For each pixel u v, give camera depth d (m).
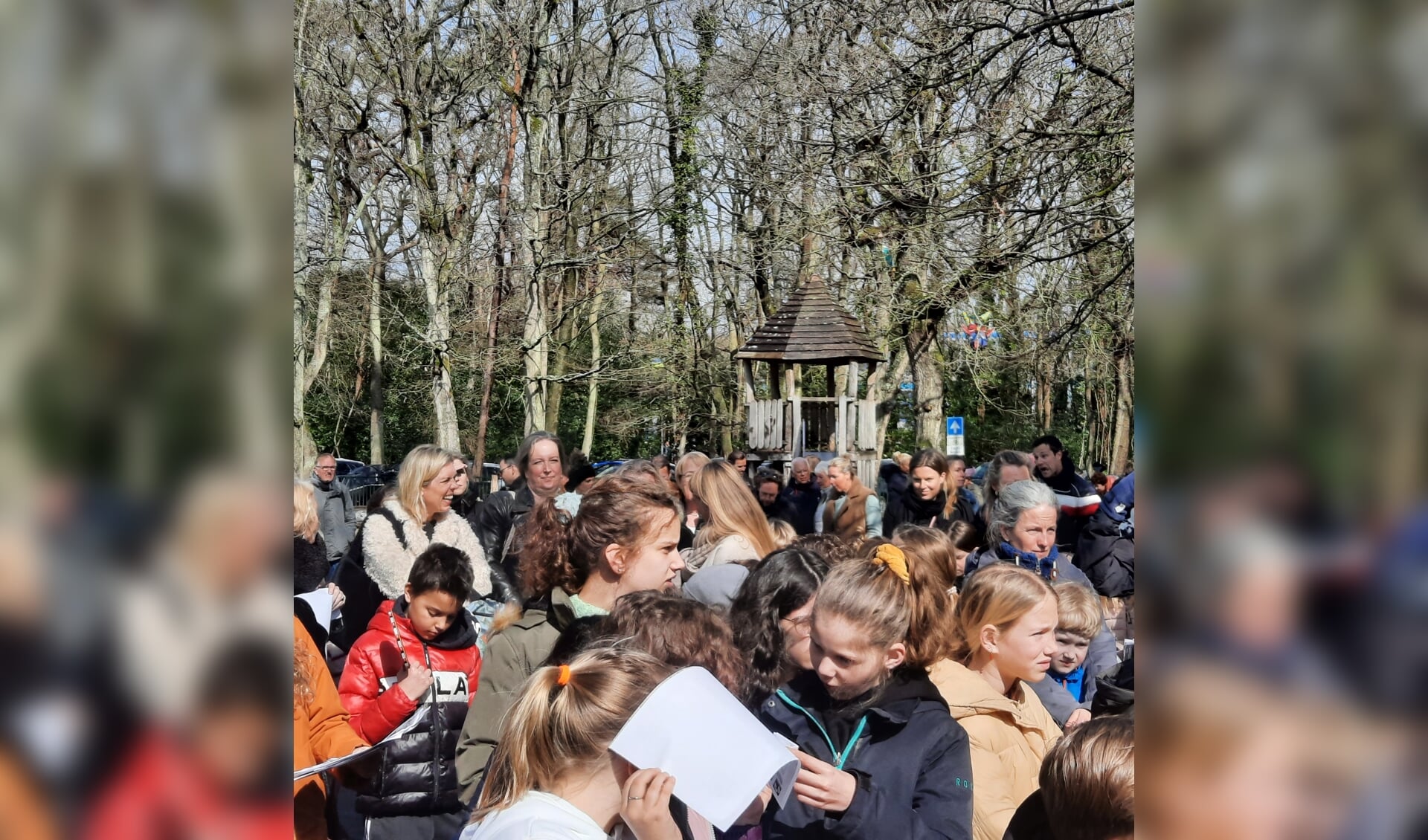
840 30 8.84
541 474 5.79
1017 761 2.79
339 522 8.24
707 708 1.95
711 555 4.10
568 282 23.00
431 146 16.84
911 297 12.20
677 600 2.72
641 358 26.22
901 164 8.73
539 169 16.61
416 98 15.89
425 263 17.19
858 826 2.41
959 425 15.20
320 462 10.02
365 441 27.77
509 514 6.14
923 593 2.64
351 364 26.42
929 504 7.44
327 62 14.25
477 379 23.52
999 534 4.52
